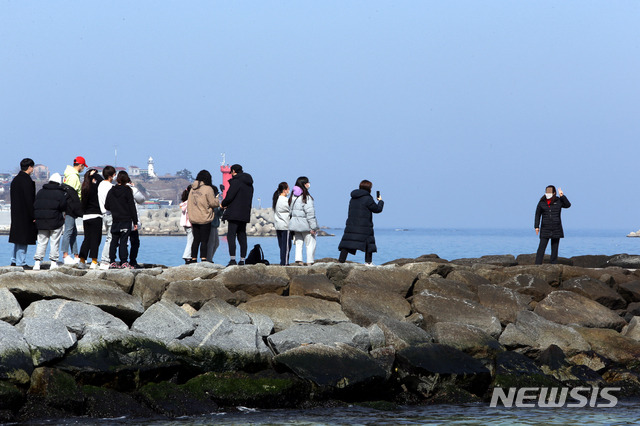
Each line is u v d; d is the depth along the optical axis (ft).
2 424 59.11
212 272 89.20
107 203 98.37
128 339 69.00
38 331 66.28
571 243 553.23
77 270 82.48
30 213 98.37
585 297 99.55
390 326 81.05
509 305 93.45
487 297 94.89
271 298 84.58
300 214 109.70
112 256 98.99
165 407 64.64
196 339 73.41
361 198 110.73
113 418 62.54
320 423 63.21
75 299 74.95
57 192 98.22
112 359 66.49
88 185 98.78
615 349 86.28
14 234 98.07
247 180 106.93
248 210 107.04
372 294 88.22
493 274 107.65
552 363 81.30
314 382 69.87
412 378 74.90
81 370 64.03
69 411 62.18
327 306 85.66
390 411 69.41
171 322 74.54
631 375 81.25
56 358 64.44
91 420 61.62
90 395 63.41
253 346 74.38
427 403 74.02
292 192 111.24
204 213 104.37
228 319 78.54
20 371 61.72
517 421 66.08
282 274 93.50
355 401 72.43
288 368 71.46
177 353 70.69
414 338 80.12
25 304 74.69
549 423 65.82
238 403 67.67
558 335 86.94
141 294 80.53
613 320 95.04
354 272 93.71
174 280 86.99
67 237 106.52
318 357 72.64
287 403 69.26
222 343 73.67
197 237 106.63
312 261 110.83
